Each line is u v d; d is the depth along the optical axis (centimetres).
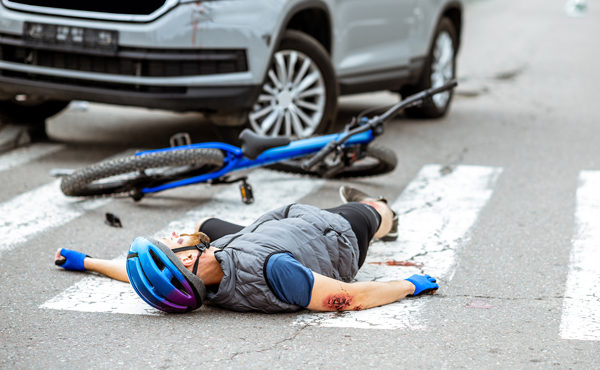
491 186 1116
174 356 614
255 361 605
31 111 1336
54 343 638
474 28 3488
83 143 1339
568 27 3538
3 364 602
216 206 1021
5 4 1195
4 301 722
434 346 631
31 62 1191
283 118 1255
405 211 998
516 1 5281
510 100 1812
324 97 1277
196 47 1123
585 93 1897
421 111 1569
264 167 1142
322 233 685
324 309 675
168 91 1136
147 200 1045
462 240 890
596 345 634
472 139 1413
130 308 707
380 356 614
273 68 1222
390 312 695
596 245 875
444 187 1112
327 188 1111
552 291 747
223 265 662
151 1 1122
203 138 1377
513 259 833
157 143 1342
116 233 915
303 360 607
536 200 1049
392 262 819
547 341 641
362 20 1354
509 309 705
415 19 1473
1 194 1059
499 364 602
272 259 651
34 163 1213
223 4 1123
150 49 1124
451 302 720
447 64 1605
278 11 1161
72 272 796
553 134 1458
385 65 1417
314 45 1243
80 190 988
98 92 1159
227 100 1145
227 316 686
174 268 643
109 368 596
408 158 1276
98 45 1139
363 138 1054
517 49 2744
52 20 1161
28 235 904
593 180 1146
